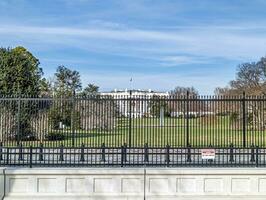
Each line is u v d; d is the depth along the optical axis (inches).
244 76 2365.9
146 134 883.4
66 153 682.2
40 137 1034.1
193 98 756.6
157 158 703.7
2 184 639.8
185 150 756.0
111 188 645.3
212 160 684.7
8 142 1018.7
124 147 679.7
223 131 897.5
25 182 642.2
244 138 733.9
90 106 911.0
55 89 2266.2
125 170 644.7
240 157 711.1
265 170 649.0
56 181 643.5
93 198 639.1
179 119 858.1
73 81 2564.0
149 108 863.1
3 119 1047.6
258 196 646.5
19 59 1359.5
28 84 1355.8
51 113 1060.5
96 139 902.4
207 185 649.0
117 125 893.8
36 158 689.6
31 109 1074.7
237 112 853.8
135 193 644.1
